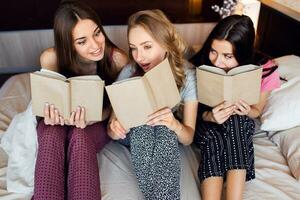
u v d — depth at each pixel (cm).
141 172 101
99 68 128
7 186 101
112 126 107
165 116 98
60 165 95
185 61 116
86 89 96
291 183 105
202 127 118
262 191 103
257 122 137
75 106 98
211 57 117
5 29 203
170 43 103
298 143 114
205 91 106
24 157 105
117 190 103
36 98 97
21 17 206
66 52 114
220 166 104
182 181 108
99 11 212
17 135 108
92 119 102
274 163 114
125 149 123
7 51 209
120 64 130
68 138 103
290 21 152
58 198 90
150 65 107
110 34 214
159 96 96
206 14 225
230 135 106
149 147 100
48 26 208
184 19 220
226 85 99
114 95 93
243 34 108
